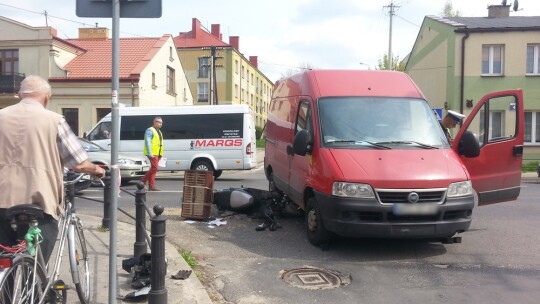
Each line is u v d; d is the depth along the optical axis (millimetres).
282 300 4988
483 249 6902
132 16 3838
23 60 26531
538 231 8023
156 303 4359
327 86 7551
